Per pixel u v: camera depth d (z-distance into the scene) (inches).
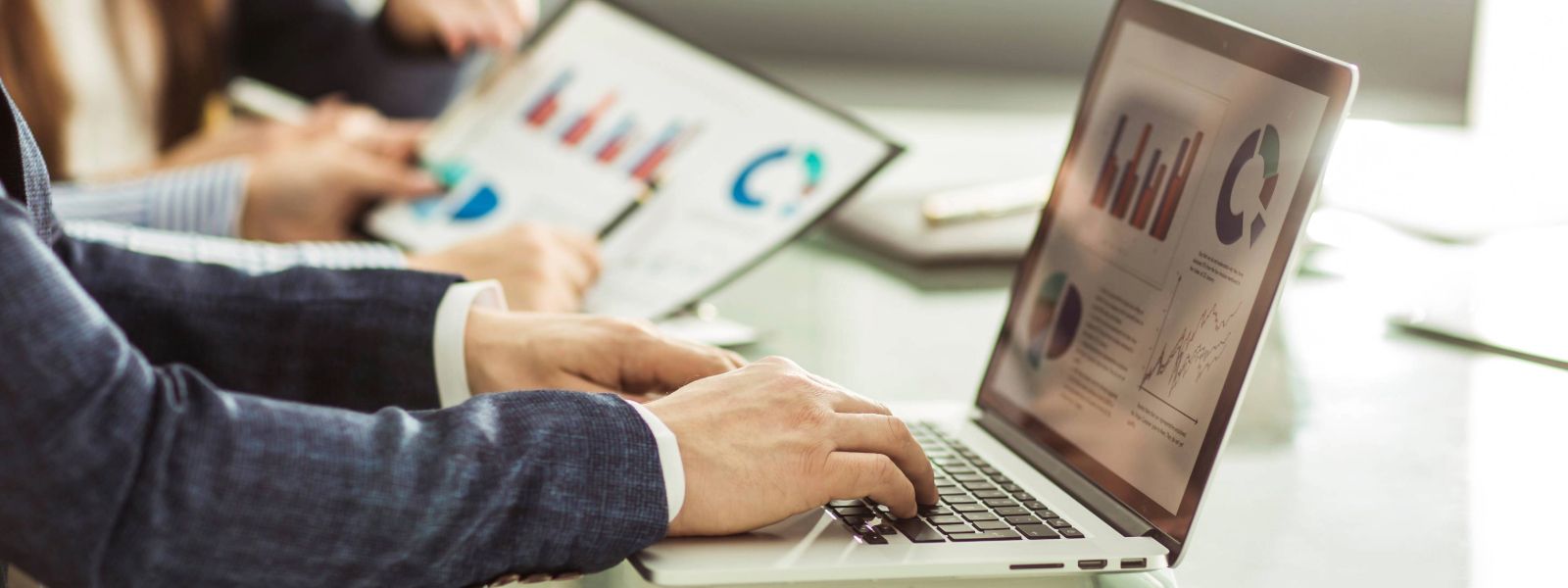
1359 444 34.8
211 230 49.7
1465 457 33.9
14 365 20.2
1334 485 31.7
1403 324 45.8
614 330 31.3
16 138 25.0
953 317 46.6
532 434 23.7
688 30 109.2
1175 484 26.6
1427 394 39.2
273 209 50.4
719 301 47.4
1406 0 91.6
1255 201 26.9
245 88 69.0
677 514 24.6
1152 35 31.8
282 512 21.6
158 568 21.1
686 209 47.3
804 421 26.0
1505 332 44.4
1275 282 25.7
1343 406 38.0
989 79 111.3
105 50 62.2
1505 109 73.2
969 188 58.2
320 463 22.0
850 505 27.6
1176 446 27.1
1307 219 25.4
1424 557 27.5
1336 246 54.3
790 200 46.4
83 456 20.5
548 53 54.8
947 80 110.3
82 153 62.2
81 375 20.6
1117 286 30.7
